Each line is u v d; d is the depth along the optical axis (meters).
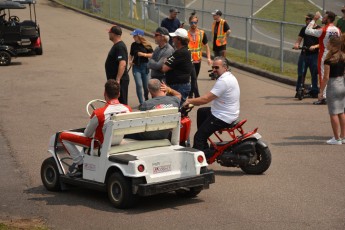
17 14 49.16
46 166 10.18
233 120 10.88
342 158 11.95
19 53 29.11
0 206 9.41
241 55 27.06
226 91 10.77
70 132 9.93
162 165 9.16
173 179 9.16
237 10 39.12
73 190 10.22
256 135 10.92
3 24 28.77
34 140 13.87
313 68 18.14
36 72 24.69
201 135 10.97
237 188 10.16
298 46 18.12
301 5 37.62
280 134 14.05
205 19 31.61
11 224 8.48
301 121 15.38
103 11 47.91
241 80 22.16
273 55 24.22
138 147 9.44
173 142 9.77
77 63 26.97
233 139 10.93
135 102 18.55
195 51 18.67
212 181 9.48
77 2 54.53
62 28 40.84
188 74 13.27
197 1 41.25
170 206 9.33
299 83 18.33
